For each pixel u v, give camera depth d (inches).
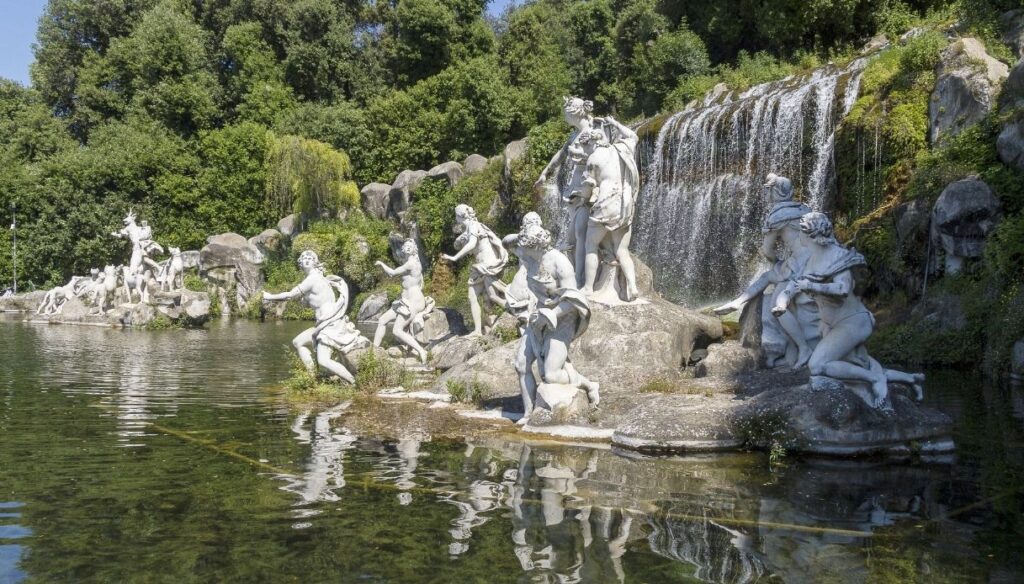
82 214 1894.7
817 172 869.8
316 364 533.3
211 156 1958.7
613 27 1946.4
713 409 337.4
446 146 1831.9
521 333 481.4
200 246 1934.1
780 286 436.1
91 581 184.9
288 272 1557.6
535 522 230.2
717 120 959.0
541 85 1857.8
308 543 211.6
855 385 331.3
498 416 410.9
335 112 1899.6
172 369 636.1
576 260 510.3
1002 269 549.0
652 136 1040.2
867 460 309.7
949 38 833.5
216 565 195.5
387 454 320.8
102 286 1262.3
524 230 386.0
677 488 268.5
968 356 562.9
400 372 523.8
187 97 2078.0
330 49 2121.1
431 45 1973.4
